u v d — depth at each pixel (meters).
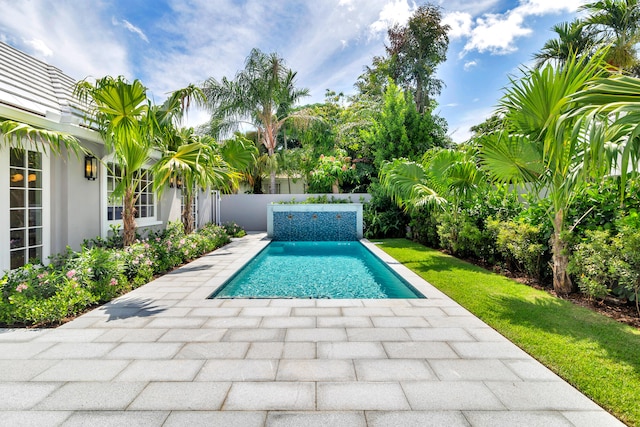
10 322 3.56
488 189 7.12
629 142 2.70
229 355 2.88
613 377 2.50
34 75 6.44
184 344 3.10
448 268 6.69
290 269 8.12
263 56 14.89
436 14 20.09
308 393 2.32
